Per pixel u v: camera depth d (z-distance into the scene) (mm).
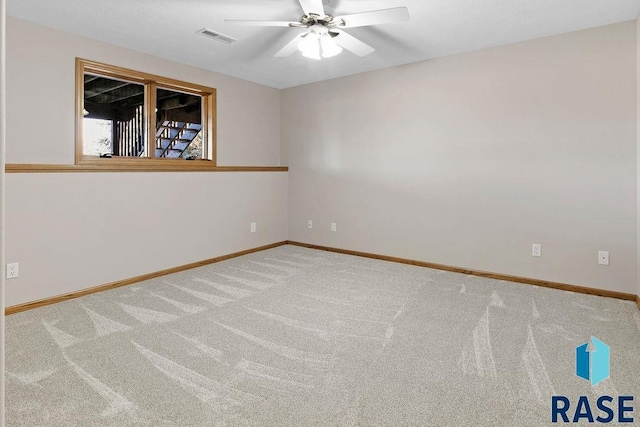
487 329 2662
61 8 2838
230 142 4785
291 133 5457
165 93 4371
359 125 4770
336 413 1758
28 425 1652
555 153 3486
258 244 5195
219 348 2385
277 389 1947
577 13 2980
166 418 1714
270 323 2775
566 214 3467
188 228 4285
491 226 3881
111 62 3574
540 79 3521
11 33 2963
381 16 2541
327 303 3184
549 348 2375
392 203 4570
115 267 3625
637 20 3037
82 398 1854
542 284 3617
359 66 4414
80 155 3387
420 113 4266
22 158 3045
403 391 1933
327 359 2256
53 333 2584
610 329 2637
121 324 2738
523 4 2816
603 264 3312
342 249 5070
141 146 3990
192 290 3518
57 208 3211
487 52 3787
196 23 3123
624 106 3160
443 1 2768
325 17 2605
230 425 1673
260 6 2828
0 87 539
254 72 4605
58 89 3232
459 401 1848
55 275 3207
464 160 4004
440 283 3727
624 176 3189
